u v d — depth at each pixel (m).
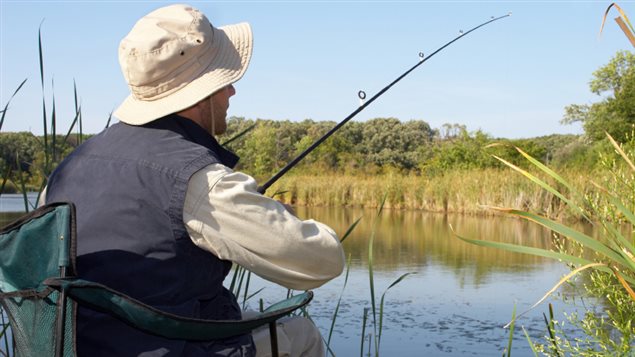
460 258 7.25
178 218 1.26
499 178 14.50
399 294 5.26
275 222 1.32
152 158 1.31
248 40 1.48
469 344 3.80
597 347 2.34
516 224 11.82
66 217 1.10
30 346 1.20
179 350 1.23
